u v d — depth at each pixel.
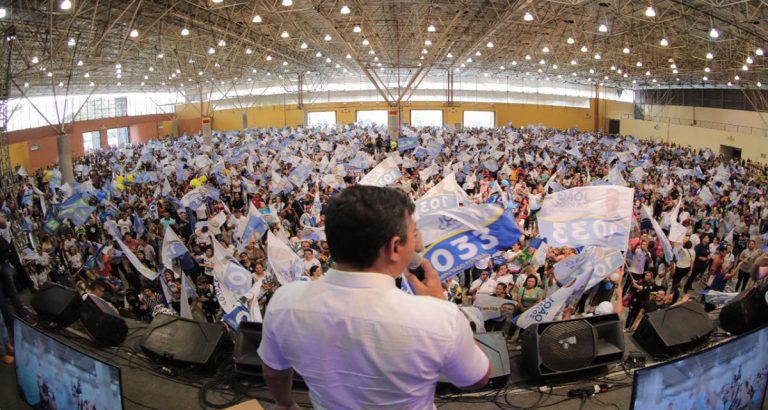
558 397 5.21
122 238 16.27
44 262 11.84
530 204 16.64
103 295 10.17
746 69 30.75
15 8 20.48
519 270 10.69
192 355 5.79
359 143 37.50
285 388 1.98
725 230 16.06
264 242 13.46
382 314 1.57
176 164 28.64
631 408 3.92
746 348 4.42
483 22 31.75
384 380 1.58
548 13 25.83
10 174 24.81
